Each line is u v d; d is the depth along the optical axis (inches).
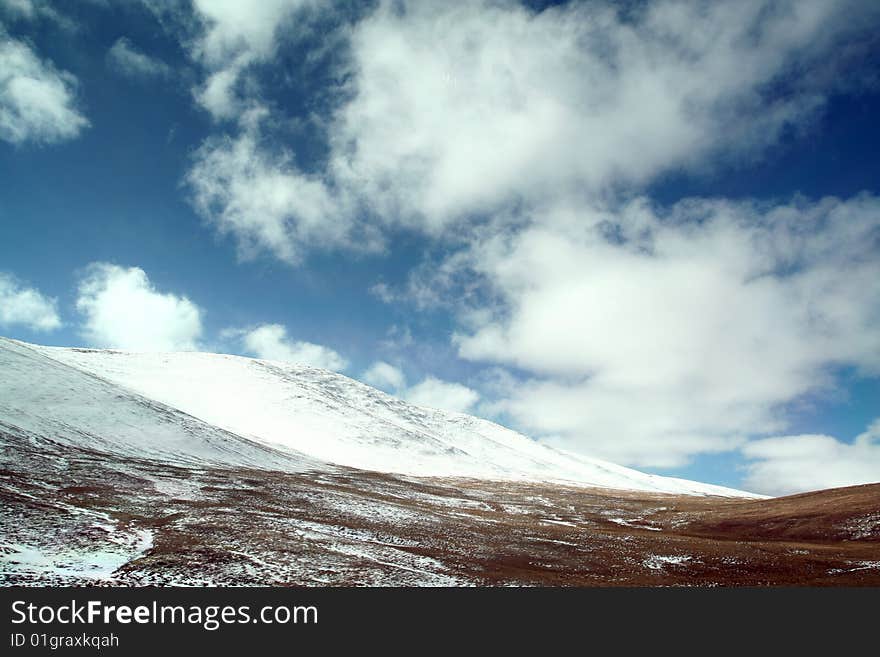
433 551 1572.3
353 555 1413.6
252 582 1125.1
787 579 1508.4
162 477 2267.5
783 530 2299.5
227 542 1386.6
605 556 1717.5
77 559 1145.4
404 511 2266.2
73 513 1493.6
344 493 2556.6
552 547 1790.1
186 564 1184.8
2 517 1320.1
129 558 1198.9
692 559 1717.5
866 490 2659.9
